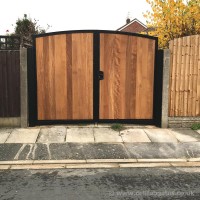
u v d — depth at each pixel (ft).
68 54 15.42
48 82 15.52
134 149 12.90
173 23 18.71
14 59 15.12
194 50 15.55
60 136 14.21
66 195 9.11
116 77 15.71
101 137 14.17
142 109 16.06
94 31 15.31
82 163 11.67
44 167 11.28
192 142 13.82
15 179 10.27
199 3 18.62
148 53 15.69
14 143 13.35
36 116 15.69
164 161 11.88
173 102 15.76
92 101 15.79
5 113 15.38
